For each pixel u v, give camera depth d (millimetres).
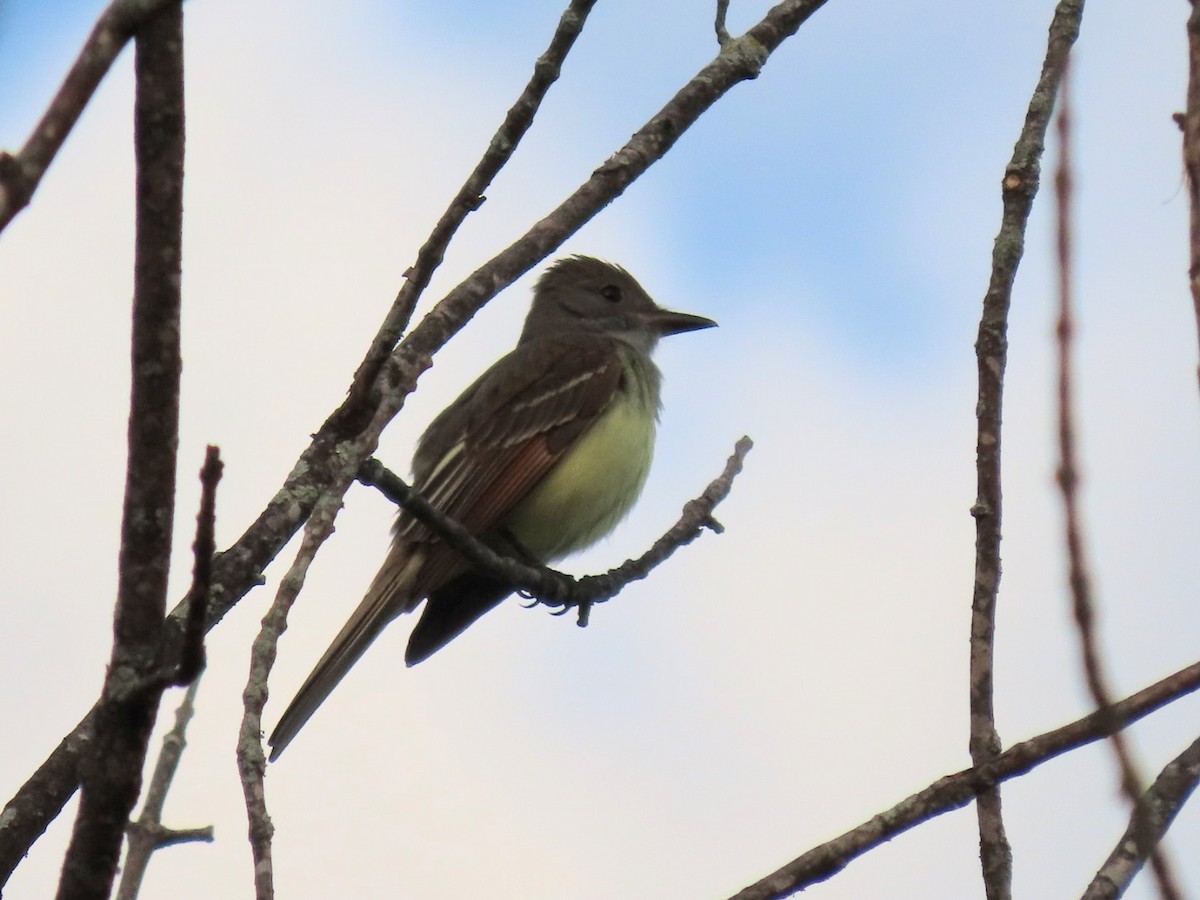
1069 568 5613
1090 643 5562
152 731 5840
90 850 5859
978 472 7664
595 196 9602
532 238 9375
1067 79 5961
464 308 9102
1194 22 5816
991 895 6812
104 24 4277
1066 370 5742
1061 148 5887
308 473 8758
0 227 4141
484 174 7934
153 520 5797
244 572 8531
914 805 6828
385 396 7512
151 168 5762
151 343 5770
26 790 7965
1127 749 5465
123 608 5824
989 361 7887
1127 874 6430
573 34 7828
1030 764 6645
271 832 6160
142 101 5758
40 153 4188
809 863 6832
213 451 5477
